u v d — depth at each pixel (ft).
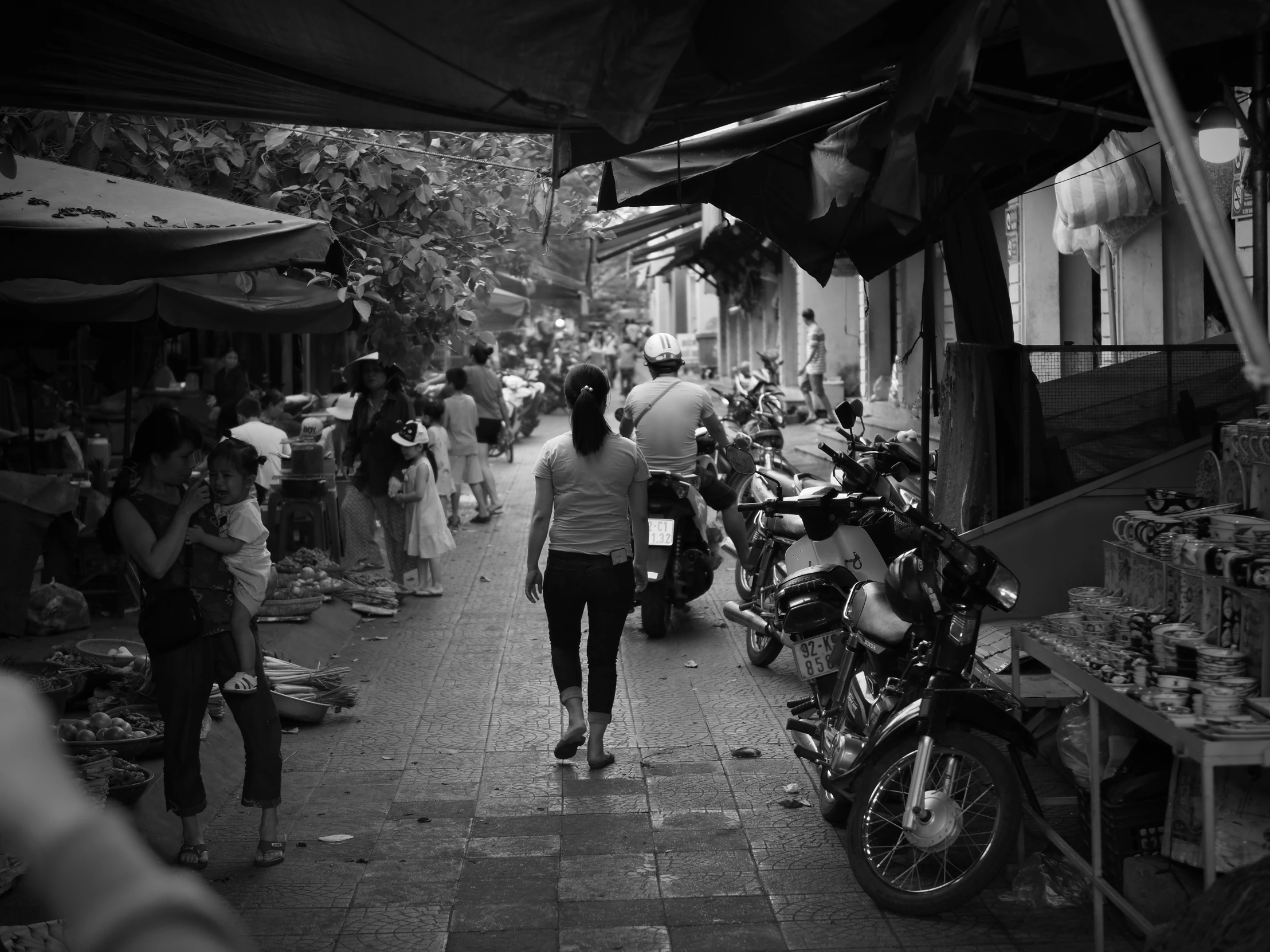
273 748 16.46
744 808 18.29
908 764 14.87
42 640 27.35
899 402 58.95
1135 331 33.76
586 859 16.44
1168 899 12.82
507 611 32.94
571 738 20.16
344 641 29.68
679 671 26.32
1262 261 16.30
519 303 53.01
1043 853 15.49
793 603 19.17
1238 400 20.30
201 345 64.39
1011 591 14.56
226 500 16.14
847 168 19.02
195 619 15.94
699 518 29.22
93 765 16.62
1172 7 11.57
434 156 29.22
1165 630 12.54
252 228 18.62
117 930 1.73
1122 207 32.22
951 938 13.97
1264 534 12.05
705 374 147.64
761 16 13.00
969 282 21.89
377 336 36.29
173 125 27.58
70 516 29.86
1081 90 16.08
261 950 13.85
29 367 34.30
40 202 19.11
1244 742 10.76
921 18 14.92
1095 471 20.33
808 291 82.02
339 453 45.47
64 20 13.53
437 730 22.47
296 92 15.99
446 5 12.66
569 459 20.30
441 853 16.70
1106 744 14.11
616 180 21.36
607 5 12.74
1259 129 16.24
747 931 14.23
